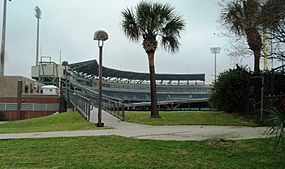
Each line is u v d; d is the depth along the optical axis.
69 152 9.52
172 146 10.13
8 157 9.01
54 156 9.09
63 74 64.50
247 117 19.67
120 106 23.11
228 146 10.07
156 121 19.30
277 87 17.70
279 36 11.98
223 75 22.38
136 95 89.62
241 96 21.33
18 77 55.75
